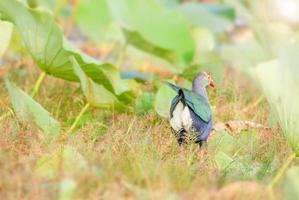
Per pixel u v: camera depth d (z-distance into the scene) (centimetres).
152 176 869
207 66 1290
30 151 933
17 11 1094
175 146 1010
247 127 1138
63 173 840
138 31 1378
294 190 852
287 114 973
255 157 1025
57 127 1033
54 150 935
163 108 1120
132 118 1105
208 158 981
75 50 1133
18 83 1326
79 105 1178
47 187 833
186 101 1027
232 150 1062
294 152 951
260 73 1034
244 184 862
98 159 903
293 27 1803
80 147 960
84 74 1080
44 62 1129
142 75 1463
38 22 1095
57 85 1270
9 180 823
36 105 1042
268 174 975
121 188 823
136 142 987
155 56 1442
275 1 1714
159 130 1054
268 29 1498
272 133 1069
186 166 920
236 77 1379
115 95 1116
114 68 1123
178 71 1397
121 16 1454
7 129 984
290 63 1029
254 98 1295
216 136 1073
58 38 1096
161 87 1141
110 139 995
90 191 822
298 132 950
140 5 1465
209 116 1041
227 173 944
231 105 1200
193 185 852
